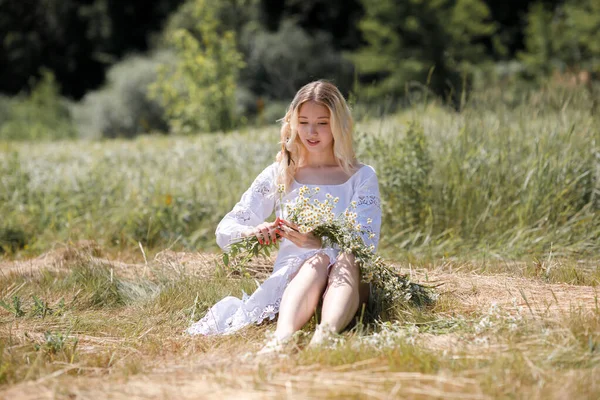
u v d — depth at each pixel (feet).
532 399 10.11
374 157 26.27
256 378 11.08
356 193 16.89
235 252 16.20
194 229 27.40
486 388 10.51
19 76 171.12
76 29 172.45
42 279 20.59
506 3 141.18
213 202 28.94
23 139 118.01
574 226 23.94
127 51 169.07
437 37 122.72
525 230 23.76
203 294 18.53
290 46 128.16
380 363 11.76
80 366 12.80
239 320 16.10
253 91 126.72
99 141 65.92
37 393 11.02
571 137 26.50
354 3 148.05
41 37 172.76
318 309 15.42
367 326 14.76
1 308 17.95
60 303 17.48
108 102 119.34
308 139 16.84
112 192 31.40
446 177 25.80
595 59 111.75
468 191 25.31
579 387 10.50
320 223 15.51
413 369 11.42
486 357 12.05
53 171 36.45
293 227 15.83
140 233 27.09
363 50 131.85
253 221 17.24
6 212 29.60
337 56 132.98
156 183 31.27
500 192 25.27
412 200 25.13
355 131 26.68
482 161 26.05
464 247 23.49
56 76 171.83
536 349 12.51
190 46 80.12
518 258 22.33
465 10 124.67
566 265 20.33
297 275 14.98
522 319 14.35
